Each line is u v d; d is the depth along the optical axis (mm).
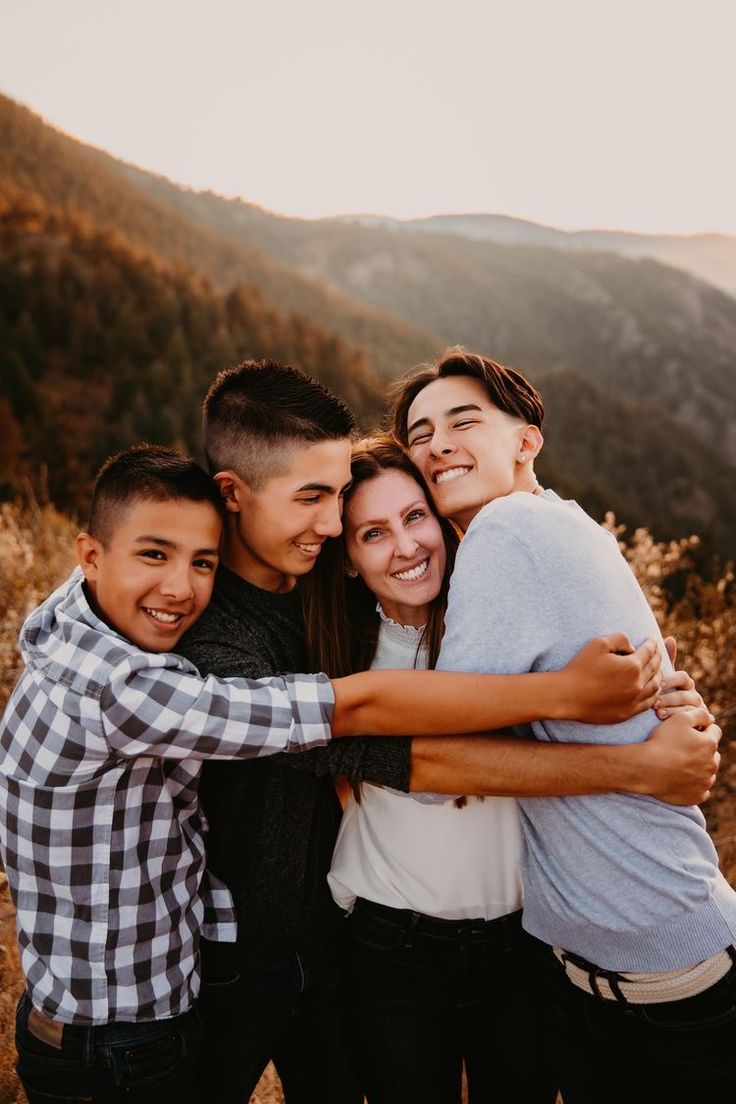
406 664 1872
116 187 111812
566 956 1598
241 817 1650
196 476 1529
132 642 1551
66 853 1479
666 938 1483
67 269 51688
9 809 1516
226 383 1665
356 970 1803
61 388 42250
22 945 1539
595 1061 1658
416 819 1656
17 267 50219
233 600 1713
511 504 1513
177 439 37906
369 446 1887
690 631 4219
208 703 1419
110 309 49312
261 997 1714
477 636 1484
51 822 1471
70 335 45781
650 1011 1520
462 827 1651
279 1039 1817
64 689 1447
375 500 1757
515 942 1755
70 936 1490
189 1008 1595
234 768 1625
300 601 1797
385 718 1468
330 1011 1842
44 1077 1520
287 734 1442
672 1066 1537
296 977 1740
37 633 1576
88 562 1535
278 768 1628
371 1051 1784
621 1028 1575
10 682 3416
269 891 1686
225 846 1670
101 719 1414
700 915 1485
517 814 1684
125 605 1509
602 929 1511
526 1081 1821
